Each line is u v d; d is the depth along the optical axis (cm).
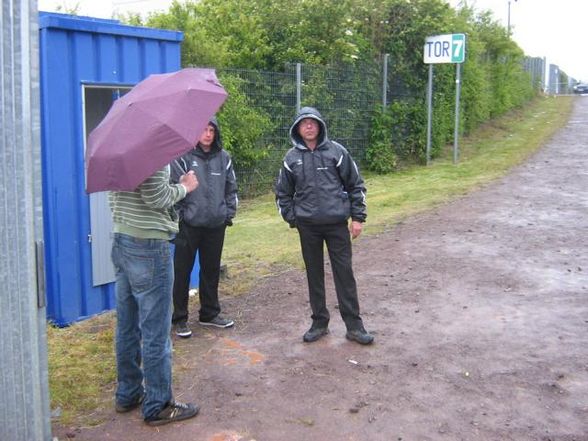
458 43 1466
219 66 1180
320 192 518
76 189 608
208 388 462
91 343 551
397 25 1512
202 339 559
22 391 302
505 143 1852
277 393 453
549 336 542
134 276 386
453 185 1252
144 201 377
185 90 376
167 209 392
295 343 543
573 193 1141
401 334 555
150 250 384
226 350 533
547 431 396
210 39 1231
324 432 400
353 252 823
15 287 296
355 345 534
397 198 1152
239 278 736
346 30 1404
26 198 294
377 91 1495
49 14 614
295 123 517
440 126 1623
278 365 500
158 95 373
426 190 1214
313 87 1326
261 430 403
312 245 534
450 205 1076
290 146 1298
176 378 480
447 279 702
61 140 591
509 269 729
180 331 562
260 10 1408
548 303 621
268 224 1023
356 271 743
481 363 494
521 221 951
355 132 1458
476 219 971
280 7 1397
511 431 396
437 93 1625
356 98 1445
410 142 1575
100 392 460
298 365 498
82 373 489
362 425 407
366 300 644
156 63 659
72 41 590
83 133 607
